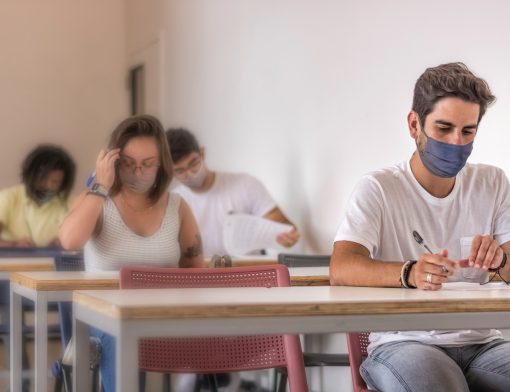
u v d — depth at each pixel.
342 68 4.46
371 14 4.21
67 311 3.12
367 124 4.27
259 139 5.39
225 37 5.83
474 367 2.14
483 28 3.46
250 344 2.18
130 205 2.96
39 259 4.07
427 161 2.27
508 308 1.74
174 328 1.51
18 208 5.56
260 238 4.50
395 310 1.66
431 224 2.33
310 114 4.79
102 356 2.57
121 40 8.18
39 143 7.98
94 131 8.14
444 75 2.21
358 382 2.22
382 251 2.32
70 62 8.09
